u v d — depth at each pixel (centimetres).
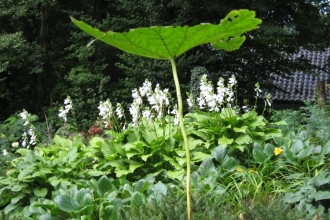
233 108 659
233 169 485
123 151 560
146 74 1274
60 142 635
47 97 1528
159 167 554
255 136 576
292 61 1473
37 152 639
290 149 519
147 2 1400
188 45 185
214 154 519
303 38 1405
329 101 852
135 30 173
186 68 1301
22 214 462
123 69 1373
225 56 1397
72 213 362
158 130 598
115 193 400
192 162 529
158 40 180
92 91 1324
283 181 471
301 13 1390
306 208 355
